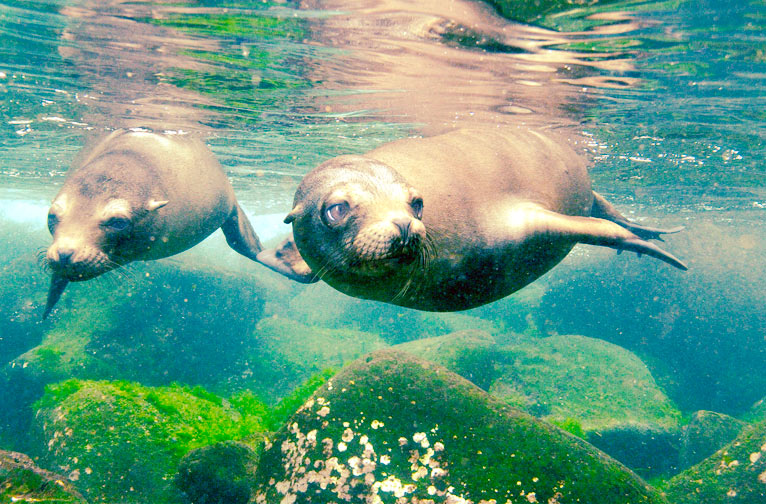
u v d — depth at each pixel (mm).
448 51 1095
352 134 1827
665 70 1132
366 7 913
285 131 1813
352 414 740
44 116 1670
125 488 827
